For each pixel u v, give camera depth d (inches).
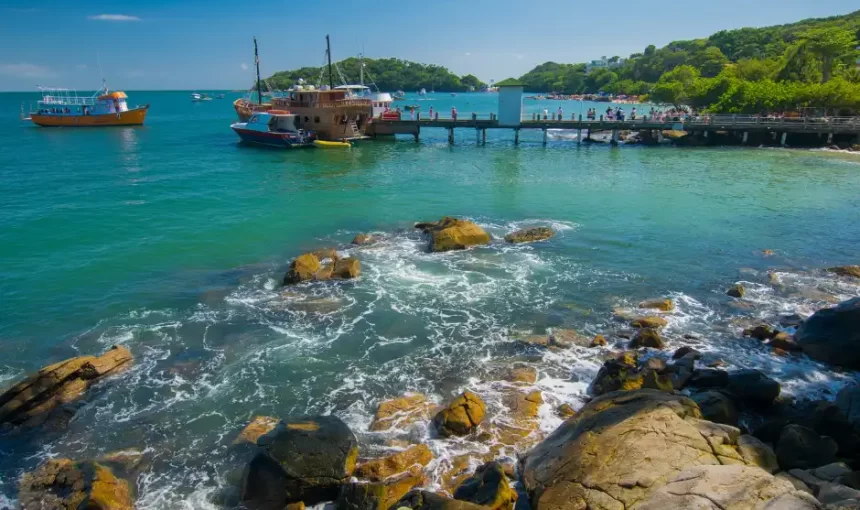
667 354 636.1
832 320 636.1
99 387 576.4
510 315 741.9
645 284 850.1
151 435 505.7
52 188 1486.2
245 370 608.4
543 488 395.2
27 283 836.0
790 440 435.2
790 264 936.9
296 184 1583.4
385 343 666.2
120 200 1357.0
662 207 1309.1
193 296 799.1
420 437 492.7
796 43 3152.1
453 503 380.2
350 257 948.0
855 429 465.4
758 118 2434.8
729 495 341.4
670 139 2586.1
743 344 661.9
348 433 469.4
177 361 625.9
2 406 531.8
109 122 3533.5
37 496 423.8
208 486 443.8
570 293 815.1
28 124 3676.2
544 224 1163.3
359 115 2664.9
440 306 766.5
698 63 6402.6
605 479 382.9
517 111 2524.6
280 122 2432.3
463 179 1674.5
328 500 430.0
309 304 767.1
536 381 583.5
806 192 1467.8
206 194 1437.0
